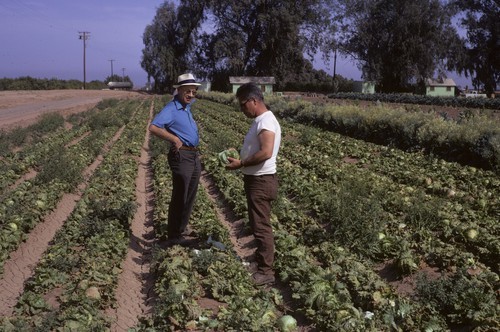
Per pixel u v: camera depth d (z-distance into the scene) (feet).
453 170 45.98
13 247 28.02
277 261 24.36
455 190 38.17
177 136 26.53
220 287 21.70
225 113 121.49
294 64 309.83
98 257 24.89
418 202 30.76
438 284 20.12
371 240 26.17
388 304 19.25
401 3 255.70
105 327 19.16
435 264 23.73
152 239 31.04
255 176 22.56
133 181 45.80
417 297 20.59
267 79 292.61
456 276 21.09
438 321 18.35
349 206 29.58
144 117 115.44
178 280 21.94
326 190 37.60
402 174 43.73
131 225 33.14
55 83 353.92
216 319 19.20
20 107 148.97
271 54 304.09
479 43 250.16
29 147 64.08
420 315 18.61
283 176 42.50
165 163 51.78
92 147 63.16
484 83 255.09
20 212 32.68
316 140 67.21
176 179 26.91
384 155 56.34
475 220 29.78
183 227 28.22
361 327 17.61
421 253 25.05
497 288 20.48
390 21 257.96
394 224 29.09
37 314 19.81
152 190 44.96
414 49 250.98
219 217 35.12
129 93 337.93
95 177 46.44
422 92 263.70
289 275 22.97
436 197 33.60
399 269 23.25
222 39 309.01
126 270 25.66
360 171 45.39
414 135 60.59
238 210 34.45
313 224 30.01
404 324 18.30
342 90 304.91
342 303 19.54
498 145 47.67
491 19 244.01
